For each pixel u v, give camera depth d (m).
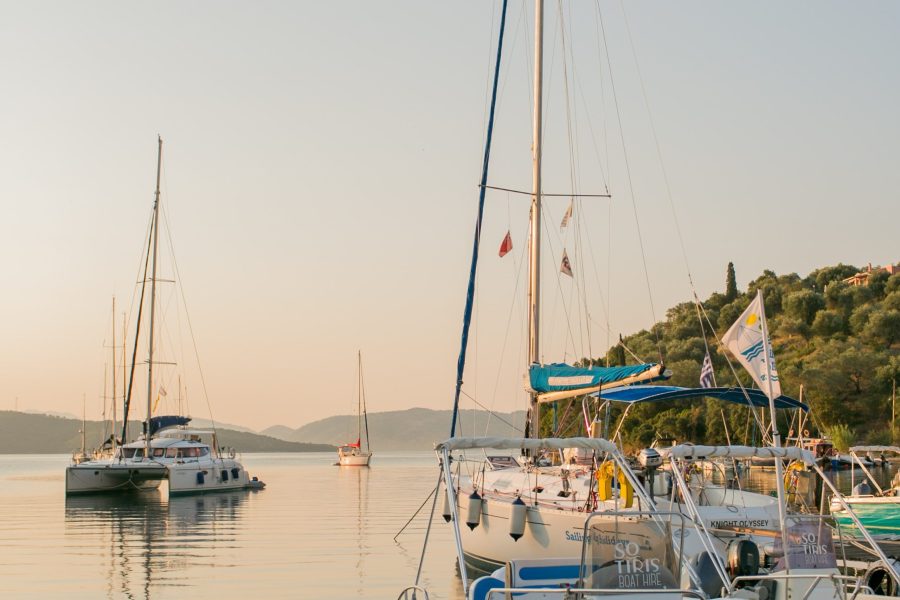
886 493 22.45
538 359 21.73
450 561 21.56
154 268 46.59
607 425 18.73
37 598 16.78
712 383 18.36
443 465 10.88
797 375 83.06
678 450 11.84
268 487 55.81
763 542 13.58
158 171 47.44
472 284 22.34
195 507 38.44
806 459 11.88
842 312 103.44
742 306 105.00
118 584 18.28
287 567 20.53
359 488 55.09
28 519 32.78
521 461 20.72
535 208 22.70
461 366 21.64
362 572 19.80
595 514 9.84
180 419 47.81
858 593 11.29
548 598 11.23
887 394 80.50
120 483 43.81
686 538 13.21
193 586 18.03
